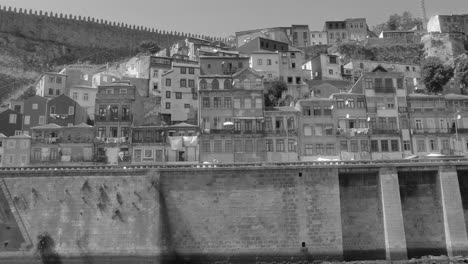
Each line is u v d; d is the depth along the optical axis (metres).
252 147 82.69
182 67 105.75
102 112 86.81
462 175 62.19
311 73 124.75
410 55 145.38
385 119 86.12
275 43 126.00
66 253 53.28
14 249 53.53
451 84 113.19
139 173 56.47
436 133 85.31
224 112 84.62
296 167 57.59
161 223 55.00
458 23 155.00
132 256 53.25
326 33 162.25
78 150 84.12
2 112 93.94
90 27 164.62
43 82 109.94
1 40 145.38
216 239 55.31
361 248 57.47
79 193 55.47
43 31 156.38
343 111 86.00
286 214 56.16
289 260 54.62
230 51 123.06
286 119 84.75
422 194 60.53
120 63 142.00
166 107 102.06
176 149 82.69
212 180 57.12
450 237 57.12
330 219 56.19
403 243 56.00
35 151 84.00
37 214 54.75
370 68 130.12
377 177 59.59
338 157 83.19
